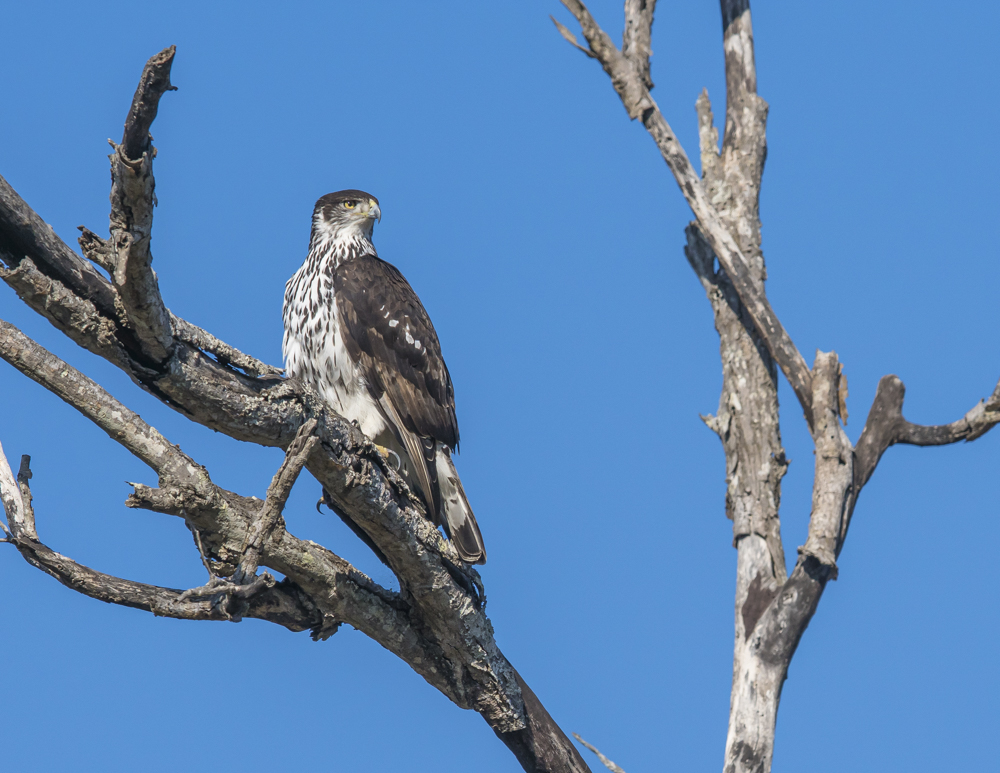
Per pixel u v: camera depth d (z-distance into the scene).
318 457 9.48
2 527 9.27
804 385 13.17
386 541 10.24
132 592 9.29
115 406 9.05
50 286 8.15
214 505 9.59
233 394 8.98
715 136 15.40
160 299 8.11
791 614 12.05
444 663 11.48
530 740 11.79
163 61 6.53
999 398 12.52
